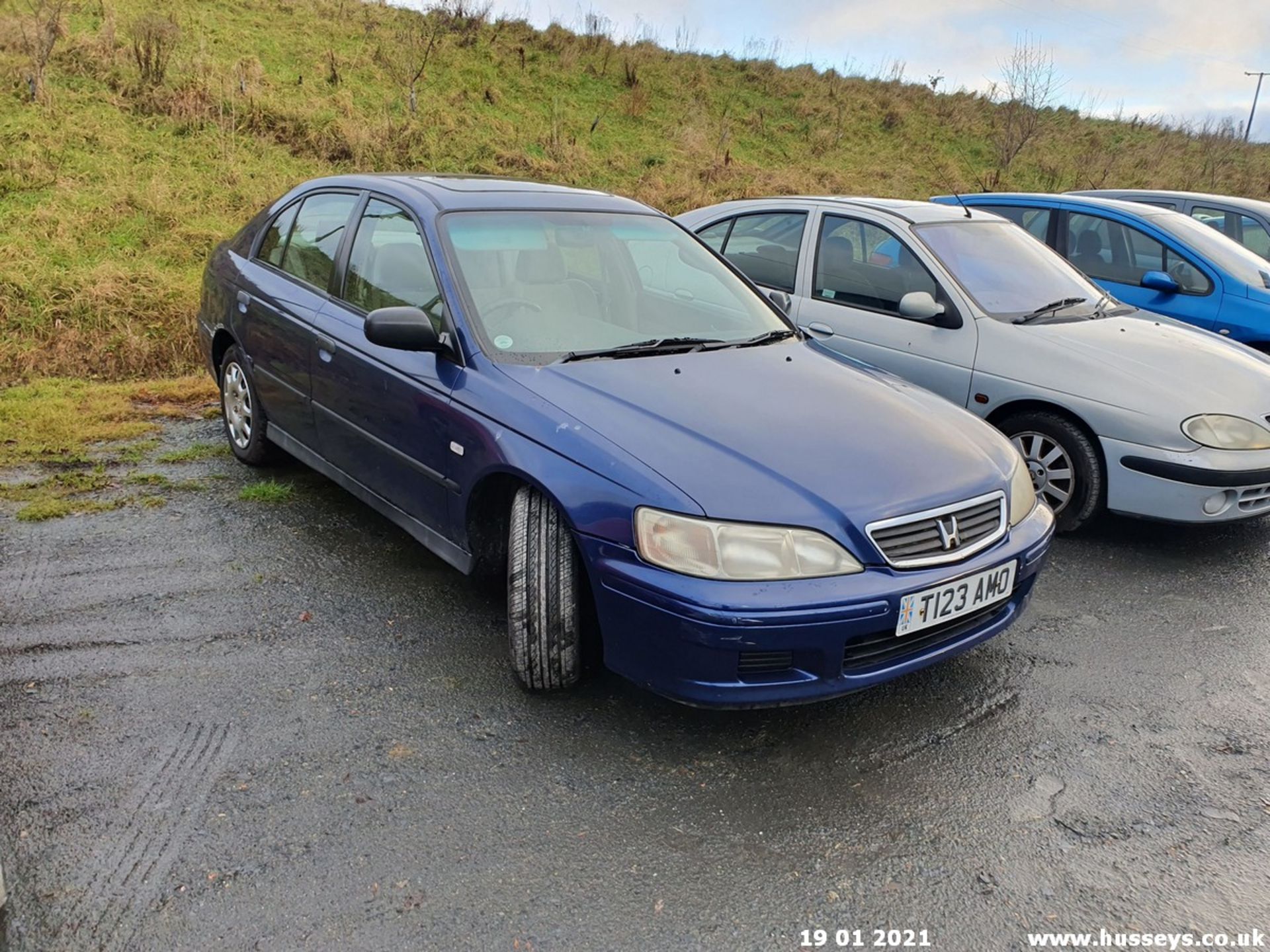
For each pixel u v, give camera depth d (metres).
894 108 23.66
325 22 18.45
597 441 2.68
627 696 2.95
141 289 7.68
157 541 3.92
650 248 3.95
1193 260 6.22
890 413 3.06
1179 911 2.16
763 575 2.42
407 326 3.08
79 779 2.42
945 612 2.63
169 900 2.04
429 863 2.19
